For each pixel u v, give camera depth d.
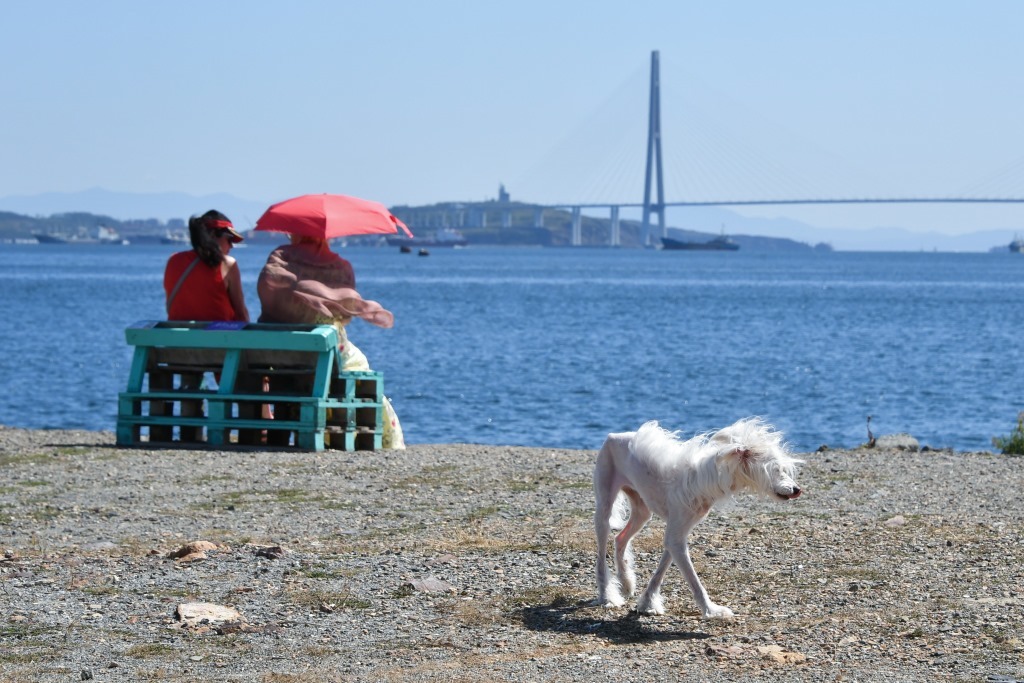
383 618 10.07
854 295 114.94
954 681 8.27
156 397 19.33
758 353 52.47
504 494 15.34
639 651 9.15
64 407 33.47
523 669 8.69
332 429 19.12
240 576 11.26
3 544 12.52
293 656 9.09
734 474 9.82
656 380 41.56
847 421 32.59
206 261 20.02
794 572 11.39
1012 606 10.12
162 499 14.84
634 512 10.72
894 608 10.15
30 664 8.87
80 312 76.94
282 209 19.80
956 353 53.25
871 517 13.80
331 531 13.20
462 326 68.38
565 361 47.97
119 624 9.86
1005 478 16.55
